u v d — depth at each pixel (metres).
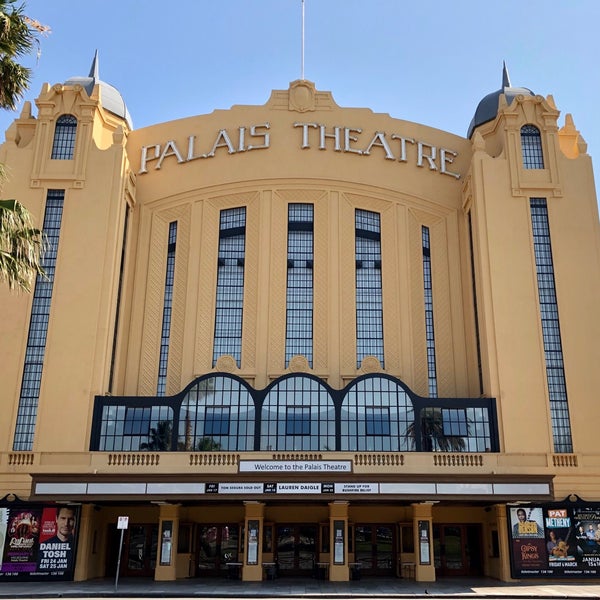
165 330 42.50
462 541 37.53
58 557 33.22
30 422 36.00
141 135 46.19
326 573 35.38
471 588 30.33
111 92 46.22
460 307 43.09
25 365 37.00
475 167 41.00
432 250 44.47
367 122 46.16
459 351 42.25
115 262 39.53
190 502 34.69
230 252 43.78
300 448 35.22
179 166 45.19
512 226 39.69
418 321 42.62
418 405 36.03
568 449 35.81
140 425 35.78
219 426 35.59
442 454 34.59
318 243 43.66
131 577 35.81
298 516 37.12
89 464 34.56
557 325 38.09
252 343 41.41
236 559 36.47
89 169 40.50
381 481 32.91
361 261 43.72
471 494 32.88
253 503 33.88
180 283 43.03
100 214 39.59
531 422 35.97
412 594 27.95
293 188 44.56
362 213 44.84
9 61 22.27
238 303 42.62
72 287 38.19
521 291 38.41
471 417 36.12
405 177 45.19
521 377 36.81
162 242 44.09
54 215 39.78
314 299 42.50
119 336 40.97
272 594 27.78
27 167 40.53
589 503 34.06
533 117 42.12
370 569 36.56
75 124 41.88
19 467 34.78
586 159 41.19
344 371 40.97
